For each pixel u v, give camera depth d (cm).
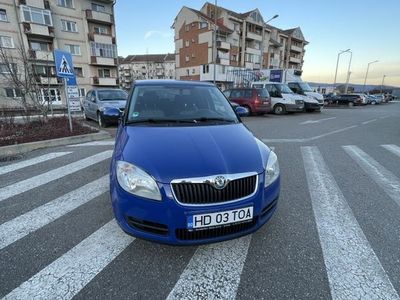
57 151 641
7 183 427
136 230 225
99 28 3509
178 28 4775
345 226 296
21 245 259
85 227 292
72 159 568
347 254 247
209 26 4197
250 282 212
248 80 2389
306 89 1858
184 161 226
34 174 471
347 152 646
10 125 873
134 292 201
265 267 229
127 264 231
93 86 3516
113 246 256
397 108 2809
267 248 255
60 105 2838
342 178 454
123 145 268
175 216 210
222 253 247
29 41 2909
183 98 375
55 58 738
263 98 1473
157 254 245
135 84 400
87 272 221
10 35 2748
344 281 212
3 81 1590
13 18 2748
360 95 3459
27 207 341
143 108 349
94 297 196
